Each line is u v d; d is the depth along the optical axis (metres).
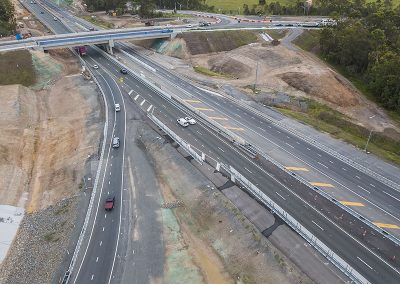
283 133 86.31
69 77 116.00
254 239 57.47
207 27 149.88
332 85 105.31
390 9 144.62
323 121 94.62
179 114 93.44
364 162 76.88
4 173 76.06
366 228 59.22
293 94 105.06
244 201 64.62
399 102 95.12
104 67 122.88
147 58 134.12
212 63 129.00
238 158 76.06
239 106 98.62
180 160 76.19
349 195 66.81
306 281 50.72
